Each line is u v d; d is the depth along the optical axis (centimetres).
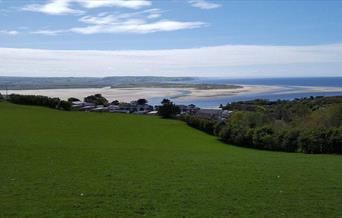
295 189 2266
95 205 1862
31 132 5903
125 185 2309
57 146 4378
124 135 6272
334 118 6069
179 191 2180
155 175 2666
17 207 1800
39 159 3303
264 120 6812
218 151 4828
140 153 4069
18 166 2911
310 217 1747
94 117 8569
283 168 3103
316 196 2105
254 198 2047
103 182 2389
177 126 7738
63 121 7588
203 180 2512
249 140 5800
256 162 3506
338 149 5012
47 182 2344
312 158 4047
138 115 9456
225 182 2455
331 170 3012
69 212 1745
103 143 5188
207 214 1766
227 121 7000
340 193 2178
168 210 1811
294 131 5394
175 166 3114
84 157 3528
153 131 6925
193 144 5666
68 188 2195
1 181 2336
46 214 1711
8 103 9981
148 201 1955
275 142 5466
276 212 1811
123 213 1753
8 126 6488
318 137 5103
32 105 9975
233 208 1862
